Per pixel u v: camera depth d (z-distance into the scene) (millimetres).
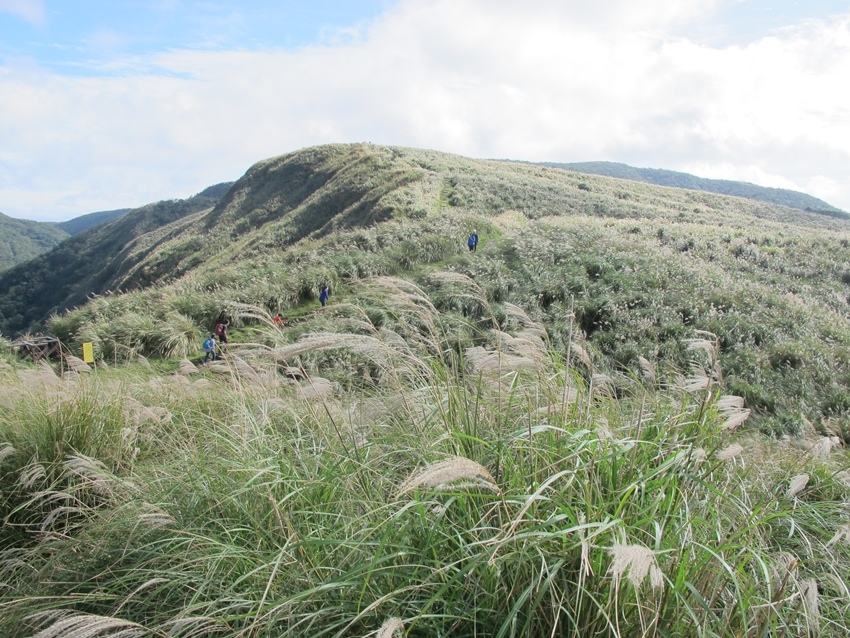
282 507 2916
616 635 2035
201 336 14297
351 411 3939
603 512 2506
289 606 2441
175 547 2877
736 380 11445
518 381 3814
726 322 13883
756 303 15383
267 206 58344
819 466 4961
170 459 4367
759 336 13461
